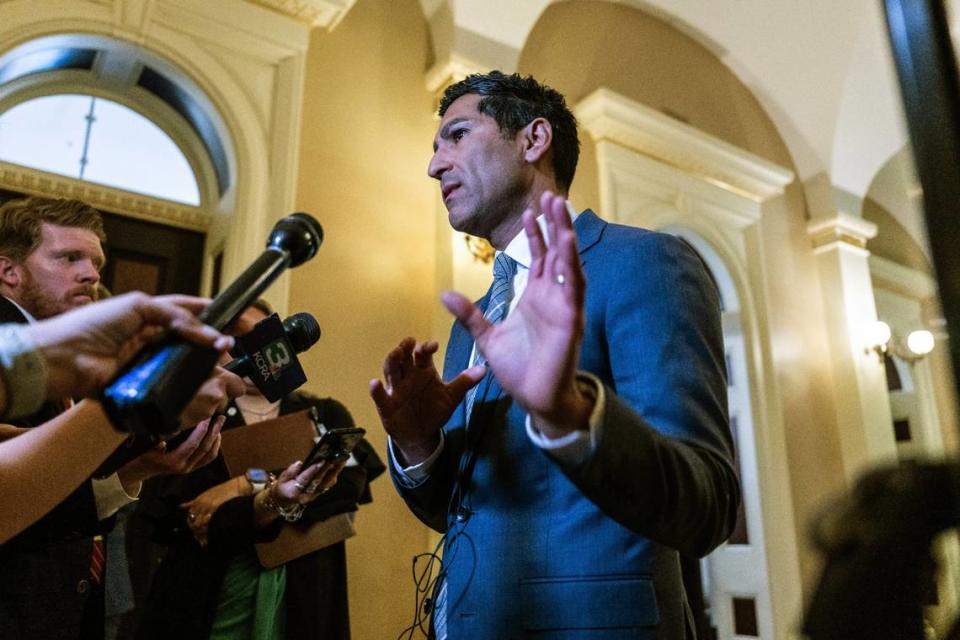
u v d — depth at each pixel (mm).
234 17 3807
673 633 981
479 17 4562
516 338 835
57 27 3363
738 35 6223
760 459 5426
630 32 5832
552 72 5254
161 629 2012
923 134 573
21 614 1364
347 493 2342
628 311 1058
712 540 911
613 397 817
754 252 5926
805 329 6137
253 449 2230
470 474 1152
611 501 799
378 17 4422
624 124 5266
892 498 531
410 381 1208
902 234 7176
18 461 914
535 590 1014
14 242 1808
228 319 807
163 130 4023
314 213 3852
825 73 6340
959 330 534
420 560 3672
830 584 529
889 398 6660
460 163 1393
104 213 3785
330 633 2203
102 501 1443
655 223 5316
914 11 597
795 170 6613
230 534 1998
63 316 758
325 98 4070
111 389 671
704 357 1022
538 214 1358
